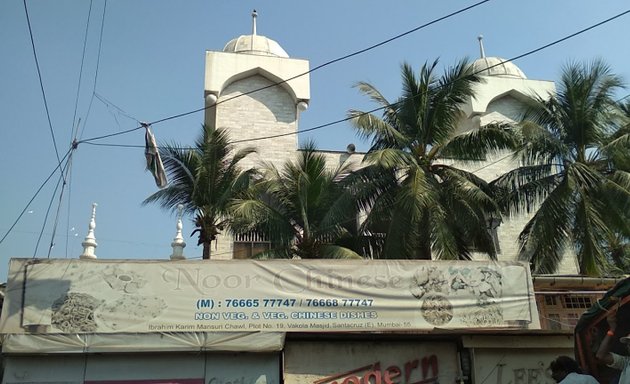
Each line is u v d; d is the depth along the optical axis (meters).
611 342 8.84
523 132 19.28
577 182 19.28
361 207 20.64
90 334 11.14
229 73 28.69
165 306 12.47
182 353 11.37
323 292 13.02
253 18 32.94
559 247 19.55
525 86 31.03
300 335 11.78
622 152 19.56
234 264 12.96
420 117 20.12
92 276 12.42
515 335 12.27
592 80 20.86
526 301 13.75
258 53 30.81
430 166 20.50
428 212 18.80
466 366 12.13
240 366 11.48
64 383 11.02
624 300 8.73
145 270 12.66
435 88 20.34
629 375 7.68
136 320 12.28
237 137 28.14
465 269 13.75
